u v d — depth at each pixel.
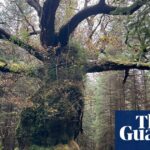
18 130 25.62
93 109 54.12
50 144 25.03
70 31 25.28
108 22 26.92
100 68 25.73
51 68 25.16
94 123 53.09
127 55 25.41
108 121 49.31
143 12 18.06
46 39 25.45
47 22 24.92
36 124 25.11
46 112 24.73
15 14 28.36
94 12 24.34
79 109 25.72
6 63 25.09
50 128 25.06
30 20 28.42
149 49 19.78
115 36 25.50
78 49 25.75
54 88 24.80
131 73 46.66
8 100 30.36
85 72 25.70
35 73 25.25
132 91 47.47
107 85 49.38
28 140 25.28
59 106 24.88
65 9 28.08
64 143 25.30
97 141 50.00
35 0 26.42
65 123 25.31
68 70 25.23
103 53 26.12
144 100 46.88
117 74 48.31
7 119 38.12
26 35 25.86
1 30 25.05
